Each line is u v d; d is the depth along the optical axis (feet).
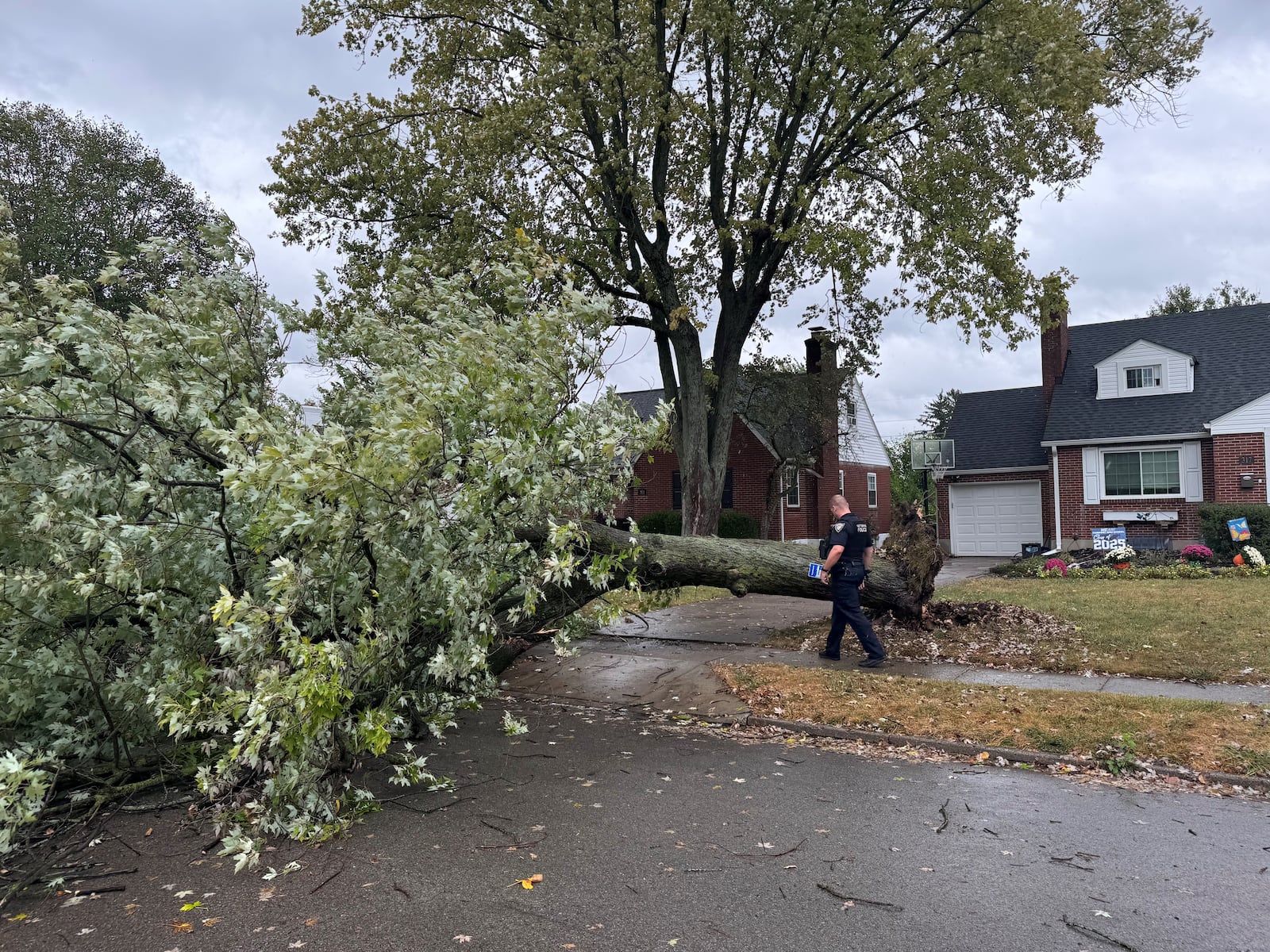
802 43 49.26
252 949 10.90
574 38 49.62
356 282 52.39
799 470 79.15
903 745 20.54
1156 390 70.79
